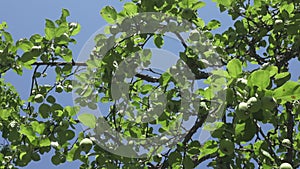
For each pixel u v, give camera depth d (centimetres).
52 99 430
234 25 497
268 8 513
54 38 405
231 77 285
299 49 448
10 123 457
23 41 405
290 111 438
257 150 356
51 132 384
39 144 373
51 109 389
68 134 379
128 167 379
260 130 356
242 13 528
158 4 421
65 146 401
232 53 527
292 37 542
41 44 409
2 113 473
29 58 402
